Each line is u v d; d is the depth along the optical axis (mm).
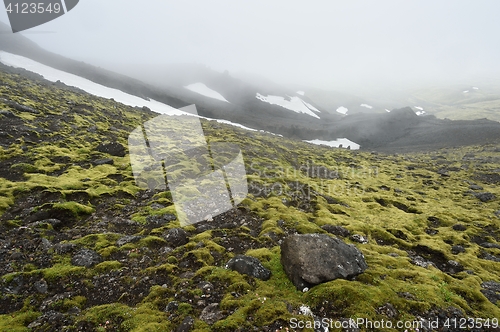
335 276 8789
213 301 7992
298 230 14141
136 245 10906
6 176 16203
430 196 27719
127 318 7137
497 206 24391
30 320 7012
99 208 14250
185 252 10789
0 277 8203
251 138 47625
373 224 17422
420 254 13797
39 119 28938
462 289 9539
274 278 9227
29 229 11109
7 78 42562
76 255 9711
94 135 28312
